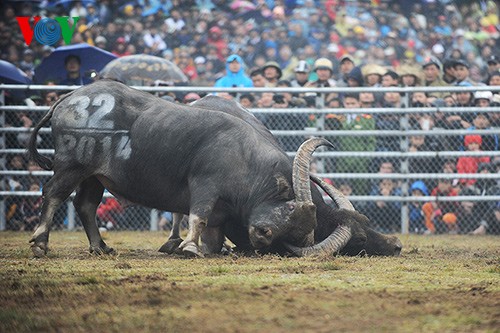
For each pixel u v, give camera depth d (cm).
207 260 2569
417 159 4256
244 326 1541
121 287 1950
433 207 4212
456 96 4297
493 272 2303
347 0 6350
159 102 2769
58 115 2770
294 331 1498
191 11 6269
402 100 4206
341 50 6106
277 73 4572
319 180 2844
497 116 4241
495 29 6334
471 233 4159
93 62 4688
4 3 6078
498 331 1499
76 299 1819
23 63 5703
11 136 4356
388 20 6281
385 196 4188
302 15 6238
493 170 4212
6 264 2492
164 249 2858
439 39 6206
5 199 4300
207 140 2678
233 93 4309
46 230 2744
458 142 4228
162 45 6059
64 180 2741
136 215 4269
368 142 4234
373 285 2017
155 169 2698
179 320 1593
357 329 1513
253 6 6275
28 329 1538
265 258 2612
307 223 2606
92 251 2827
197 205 2634
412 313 1658
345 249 2758
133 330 1515
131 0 6256
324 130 4219
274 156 2678
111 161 2727
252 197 2644
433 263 2550
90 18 6162
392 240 2784
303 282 2048
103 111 2734
